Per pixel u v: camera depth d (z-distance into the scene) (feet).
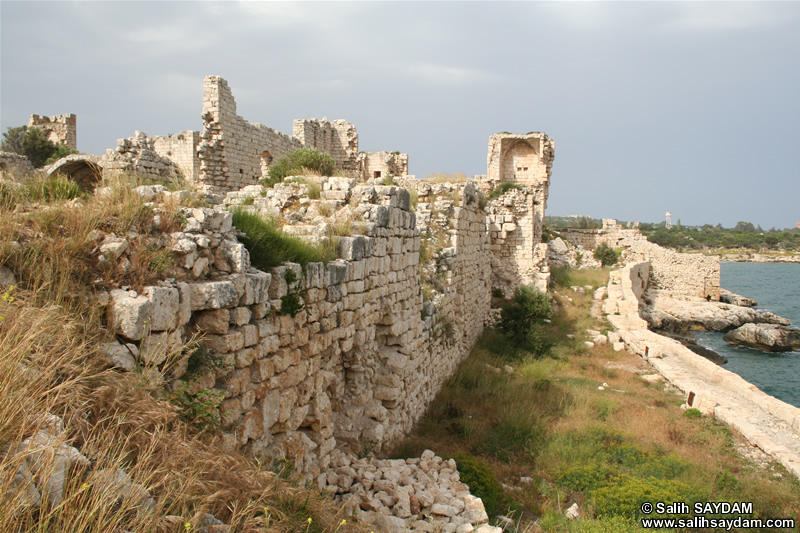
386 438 35.29
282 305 24.06
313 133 110.83
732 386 58.90
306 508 17.10
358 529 18.66
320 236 31.78
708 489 34.83
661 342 79.10
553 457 38.27
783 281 288.51
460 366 61.36
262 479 16.56
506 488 33.99
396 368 37.93
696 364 67.92
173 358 17.54
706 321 135.74
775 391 85.92
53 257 16.21
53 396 12.89
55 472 10.91
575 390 55.42
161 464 13.41
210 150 77.05
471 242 71.97
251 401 21.50
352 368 33.96
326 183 39.78
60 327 14.60
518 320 77.20
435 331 51.31
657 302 149.18
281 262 25.03
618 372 66.85
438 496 27.89
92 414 13.83
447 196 65.72
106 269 17.01
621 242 176.65
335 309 30.04
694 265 170.09
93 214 18.19
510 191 107.34
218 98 77.15
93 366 14.85
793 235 604.49
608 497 32.12
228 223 22.20
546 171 142.20
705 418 50.62
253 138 86.84
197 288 18.92
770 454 42.16
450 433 41.70
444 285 56.95
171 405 15.81
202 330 19.56
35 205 18.89
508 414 45.32
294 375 25.31
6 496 9.80
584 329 87.66
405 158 126.52
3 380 11.94
